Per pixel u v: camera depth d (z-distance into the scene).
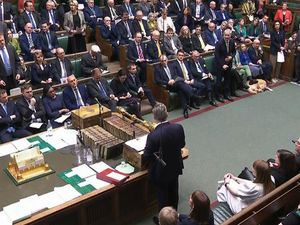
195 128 7.38
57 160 4.68
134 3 11.31
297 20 12.50
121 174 4.40
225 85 8.76
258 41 9.68
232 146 6.72
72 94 6.80
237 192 4.07
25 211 3.79
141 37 8.96
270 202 3.62
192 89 8.05
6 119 6.14
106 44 9.63
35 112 6.42
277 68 10.09
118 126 5.05
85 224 4.34
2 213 3.79
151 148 4.21
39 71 7.40
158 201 4.60
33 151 4.48
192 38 9.94
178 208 5.04
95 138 4.84
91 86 7.03
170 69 8.27
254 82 9.45
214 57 8.80
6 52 7.21
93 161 4.68
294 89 9.48
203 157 6.34
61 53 7.57
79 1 10.38
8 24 8.95
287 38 11.22
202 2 11.94
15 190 4.14
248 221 3.39
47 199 4.00
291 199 3.87
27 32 8.36
